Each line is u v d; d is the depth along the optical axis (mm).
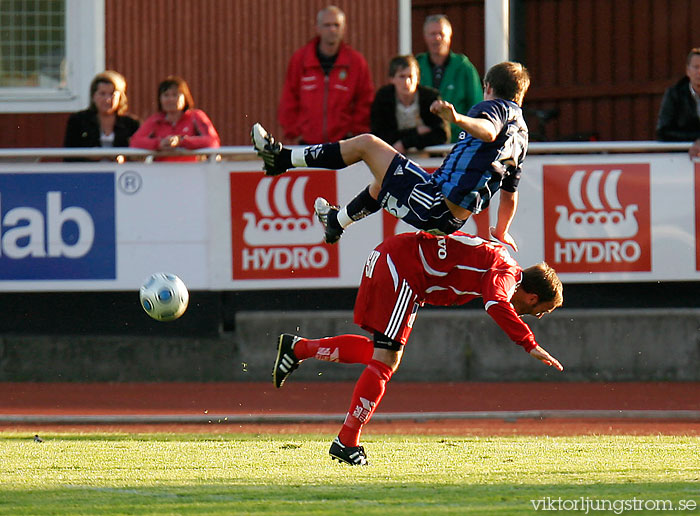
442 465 16906
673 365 28781
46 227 27609
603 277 27484
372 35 34812
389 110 26281
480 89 28406
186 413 24312
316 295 29297
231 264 27656
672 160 27406
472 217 27219
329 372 29094
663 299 28859
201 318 29047
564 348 28781
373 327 16750
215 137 27984
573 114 40406
